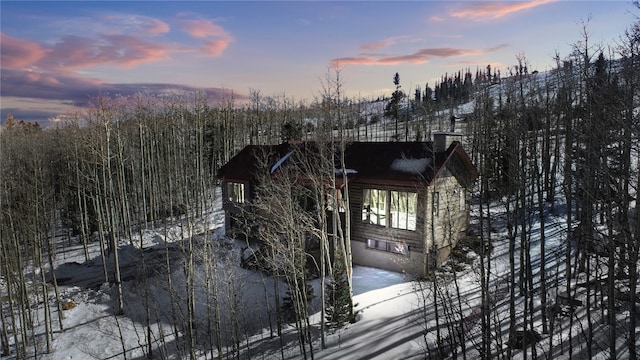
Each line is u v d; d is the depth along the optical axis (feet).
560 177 122.62
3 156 156.66
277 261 81.92
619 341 55.11
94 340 81.92
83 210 152.66
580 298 68.03
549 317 58.18
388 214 88.84
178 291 91.15
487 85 228.84
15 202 107.96
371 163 92.07
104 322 87.71
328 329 73.15
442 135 86.07
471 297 74.33
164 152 189.78
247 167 110.11
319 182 82.58
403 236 86.74
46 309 81.46
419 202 83.92
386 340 65.46
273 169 97.55
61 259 133.39
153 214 168.96
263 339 75.82
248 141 231.50
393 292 79.97
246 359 70.85
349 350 65.31
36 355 78.28
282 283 89.81
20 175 125.80
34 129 312.91
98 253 135.85
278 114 241.14
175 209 168.45
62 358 77.56
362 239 93.30
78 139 141.90
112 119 137.80
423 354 60.23
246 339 75.05
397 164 88.53
